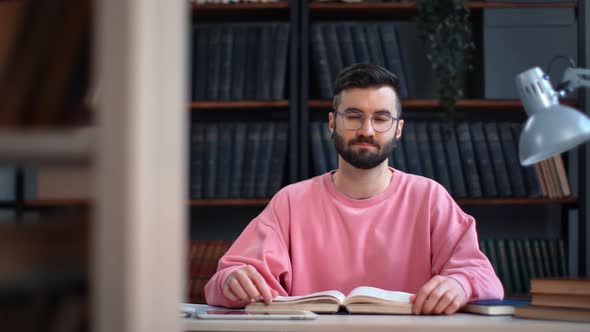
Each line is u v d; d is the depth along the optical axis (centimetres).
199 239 305
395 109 176
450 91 270
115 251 58
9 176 268
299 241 177
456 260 162
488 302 137
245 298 141
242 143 274
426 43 274
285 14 292
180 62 67
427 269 173
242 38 277
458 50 270
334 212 178
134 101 58
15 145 56
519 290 273
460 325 107
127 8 58
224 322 114
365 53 274
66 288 60
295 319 118
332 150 272
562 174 272
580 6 281
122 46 58
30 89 63
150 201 61
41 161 59
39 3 64
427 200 177
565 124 169
